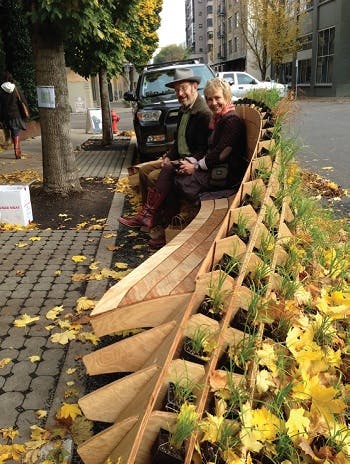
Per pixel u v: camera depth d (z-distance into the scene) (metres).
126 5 9.51
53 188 6.82
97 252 4.67
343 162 8.42
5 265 4.41
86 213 6.09
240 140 4.30
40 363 2.92
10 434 2.35
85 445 1.83
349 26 32.69
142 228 5.21
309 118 16.64
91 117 17.86
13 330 3.28
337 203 5.79
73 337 3.14
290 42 39.09
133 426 1.79
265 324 2.25
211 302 2.28
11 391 2.67
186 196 4.47
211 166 4.29
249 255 2.51
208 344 2.00
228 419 1.67
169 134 9.04
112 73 10.93
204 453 1.56
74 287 3.93
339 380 2.08
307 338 2.23
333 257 3.26
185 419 1.56
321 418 1.85
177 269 2.79
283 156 4.09
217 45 79.06
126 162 10.37
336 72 33.69
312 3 37.41
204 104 4.91
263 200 3.15
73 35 6.26
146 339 2.33
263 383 1.83
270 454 1.63
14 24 14.08
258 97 5.84
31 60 15.10
